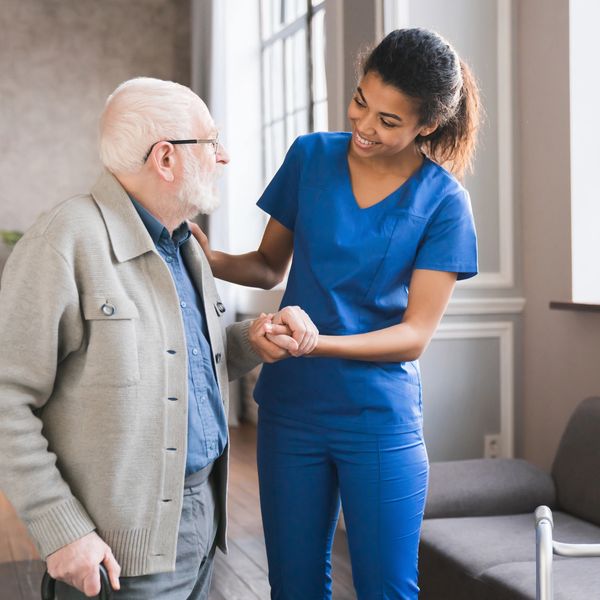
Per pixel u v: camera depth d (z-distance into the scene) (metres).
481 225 3.86
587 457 3.08
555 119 3.66
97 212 1.62
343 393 2.08
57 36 8.09
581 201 3.60
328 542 2.19
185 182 1.66
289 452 2.13
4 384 1.51
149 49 8.27
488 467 3.21
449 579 2.68
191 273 1.80
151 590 1.61
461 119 2.13
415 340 2.07
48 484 1.51
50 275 1.52
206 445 1.71
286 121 6.70
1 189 8.00
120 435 1.56
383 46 1.95
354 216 2.10
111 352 1.55
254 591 3.47
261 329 1.87
